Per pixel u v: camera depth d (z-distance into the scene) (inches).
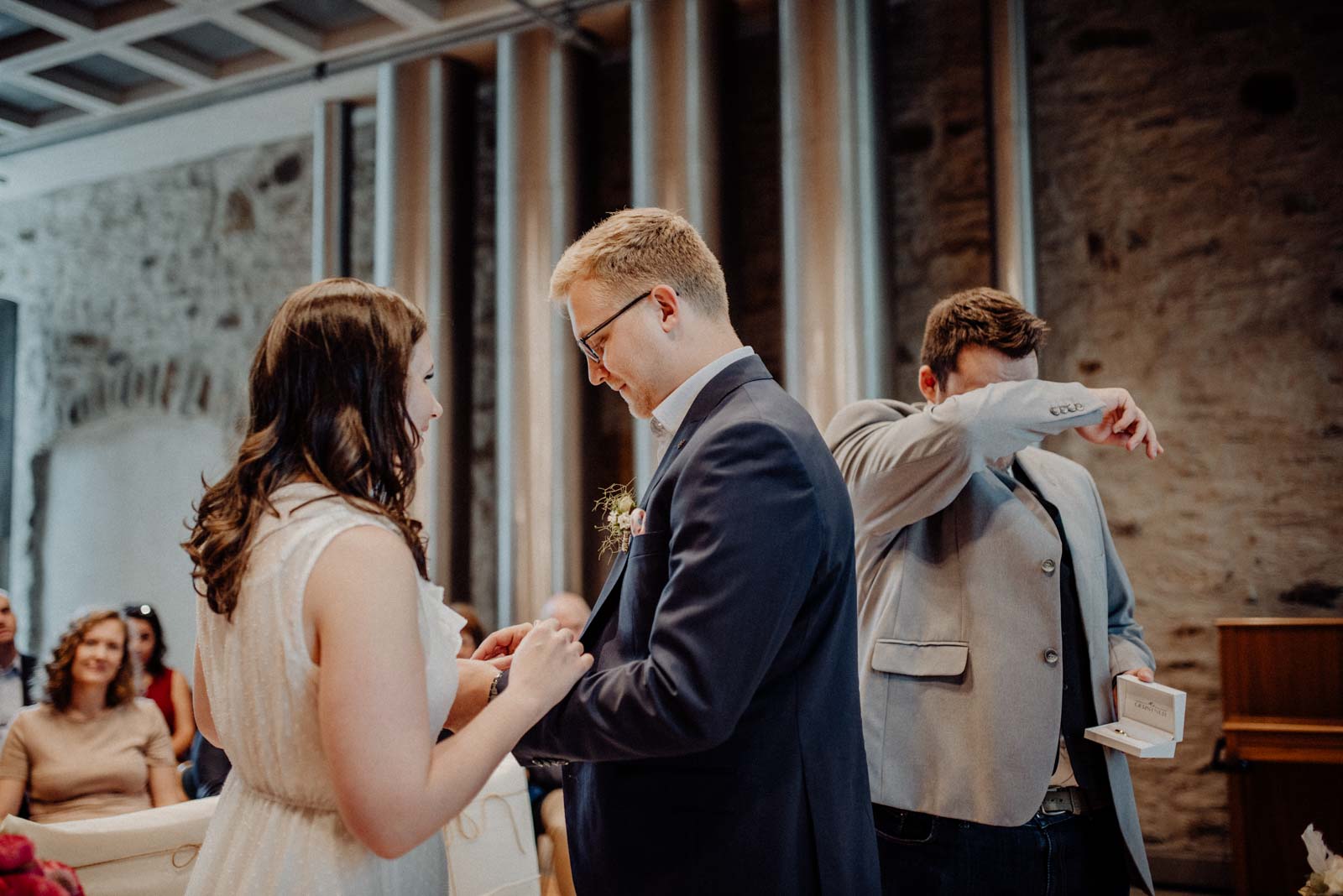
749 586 46.0
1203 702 151.3
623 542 59.0
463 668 50.6
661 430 57.6
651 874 50.3
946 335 72.6
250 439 45.7
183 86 215.2
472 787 42.0
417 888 46.9
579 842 54.2
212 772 129.0
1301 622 126.7
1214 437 154.0
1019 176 155.7
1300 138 151.8
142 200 252.5
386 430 46.2
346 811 39.0
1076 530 72.2
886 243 159.5
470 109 199.5
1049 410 63.4
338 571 41.1
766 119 188.1
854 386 151.3
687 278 55.1
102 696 125.0
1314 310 149.7
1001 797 65.0
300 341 45.6
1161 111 160.1
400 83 194.5
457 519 189.3
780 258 185.5
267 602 42.3
